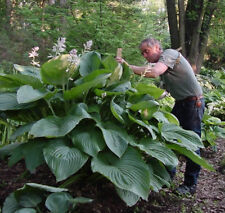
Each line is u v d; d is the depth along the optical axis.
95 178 2.98
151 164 3.12
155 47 3.58
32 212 2.27
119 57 3.33
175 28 9.97
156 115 3.24
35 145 2.68
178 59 3.50
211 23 10.25
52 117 2.70
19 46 6.87
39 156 2.60
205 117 5.45
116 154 2.56
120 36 6.46
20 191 2.43
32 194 2.48
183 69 3.53
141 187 2.50
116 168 2.60
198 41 10.04
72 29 6.32
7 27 7.47
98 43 6.34
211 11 9.91
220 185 4.03
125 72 3.25
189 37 10.12
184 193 3.57
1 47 6.68
